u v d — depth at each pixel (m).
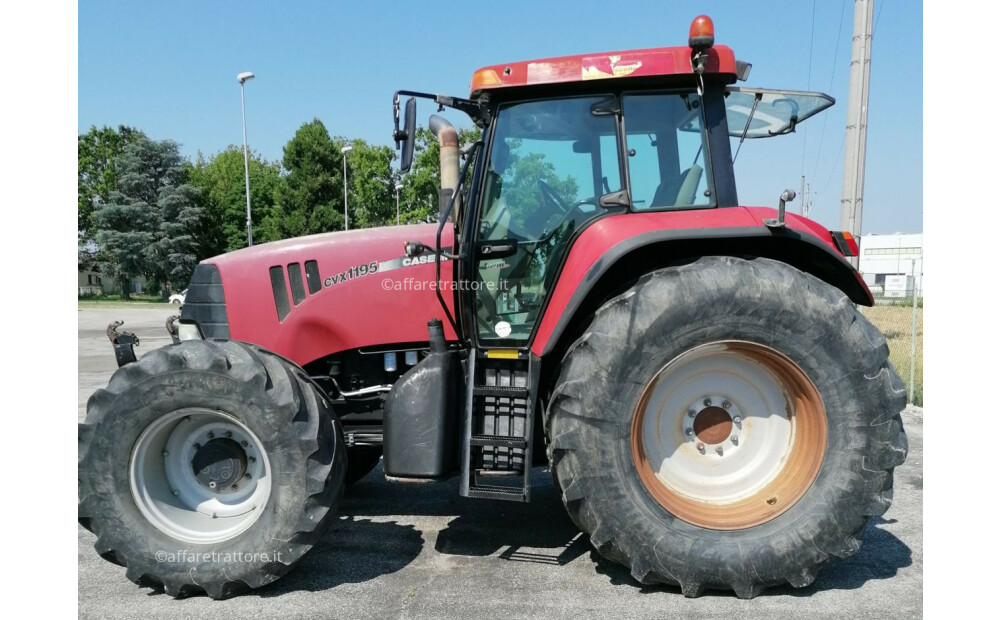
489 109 3.20
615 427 2.68
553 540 3.41
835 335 2.65
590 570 3.02
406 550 3.29
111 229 41.31
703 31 2.84
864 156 9.22
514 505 3.99
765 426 2.89
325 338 3.56
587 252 2.90
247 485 2.97
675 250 2.95
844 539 2.67
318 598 2.78
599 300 2.98
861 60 9.08
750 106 3.96
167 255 41.47
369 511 3.89
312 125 39.06
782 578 2.68
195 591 2.86
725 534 2.70
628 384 2.68
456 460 3.12
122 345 3.24
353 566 3.10
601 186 3.13
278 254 3.60
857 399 2.66
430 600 2.73
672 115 3.10
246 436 2.95
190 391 2.79
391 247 3.52
